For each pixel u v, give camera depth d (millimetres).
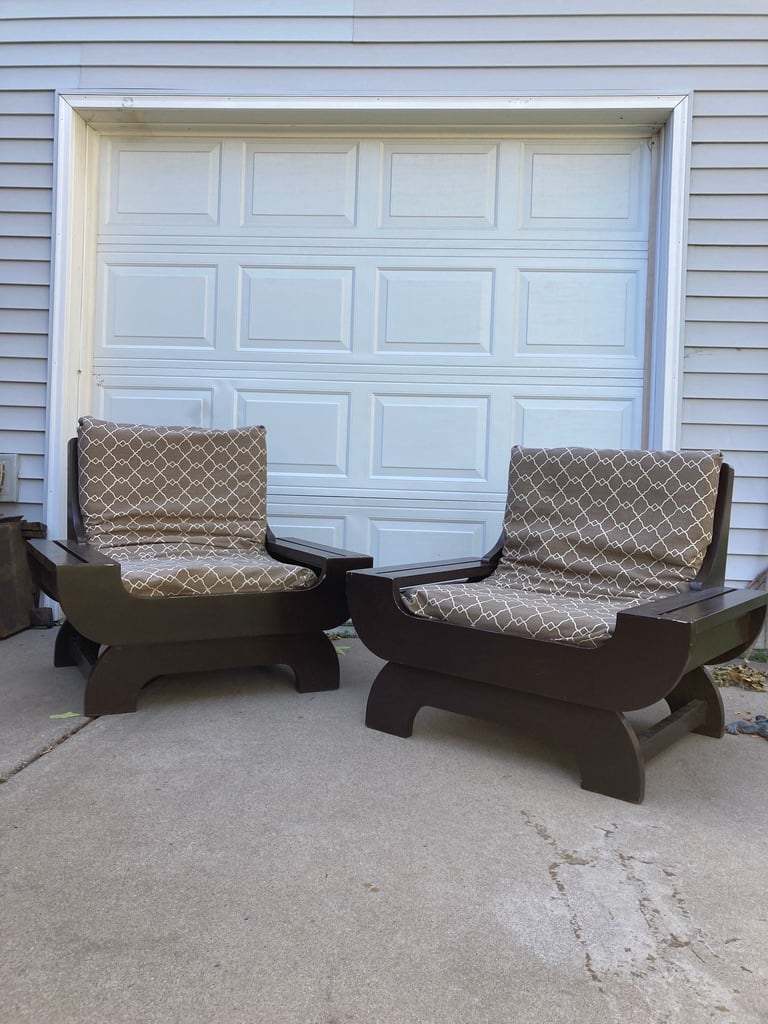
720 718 2500
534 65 3568
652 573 2555
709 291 3543
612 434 3742
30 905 1449
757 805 1990
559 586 2689
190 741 2305
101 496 3061
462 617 2250
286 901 1483
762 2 3475
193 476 3188
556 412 3760
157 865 1601
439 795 1983
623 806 1959
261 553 3154
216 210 3859
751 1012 1213
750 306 3533
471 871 1613
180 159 3867
